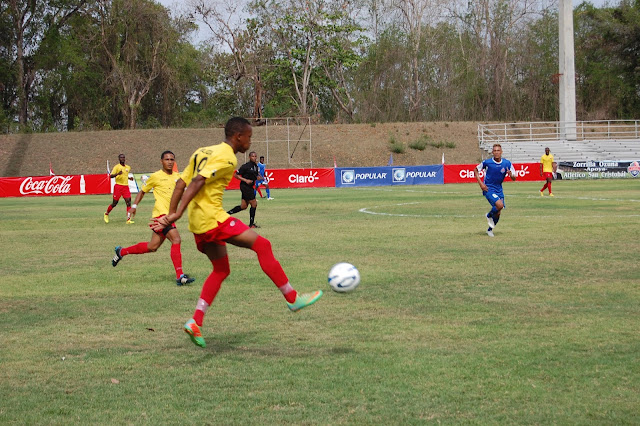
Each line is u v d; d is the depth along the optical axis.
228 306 7.31
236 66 59.50
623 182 35.50
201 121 62.53
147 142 52.22
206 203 5.59
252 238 5.61
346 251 11.47
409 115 63.75
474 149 54.44
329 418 4.10
